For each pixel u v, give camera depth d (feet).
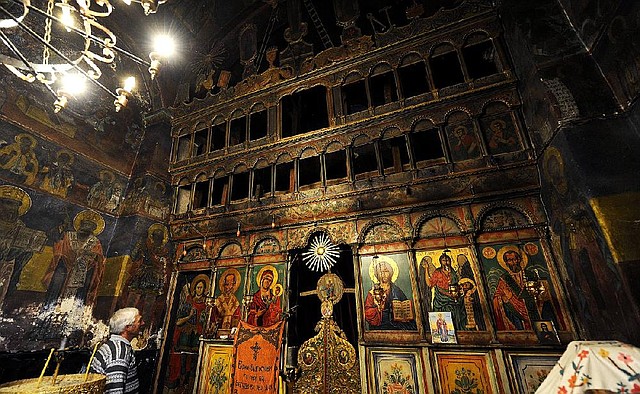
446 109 21.29
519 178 18.03
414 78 26.94
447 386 16.03
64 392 9.06
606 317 12.64
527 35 16.98
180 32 34.78
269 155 26.71
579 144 13.24
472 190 18.98
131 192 27.71
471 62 25.17
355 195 22.08
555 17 16.61
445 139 20.76
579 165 12.88
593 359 7.73
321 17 33.71
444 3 26.25
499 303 16.67
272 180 25.72
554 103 14.49
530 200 17.74
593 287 13.25
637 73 11.82
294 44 29.66
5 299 18.75
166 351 24.79
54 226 22.07
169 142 31.76
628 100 12.68
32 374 18.79
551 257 16.31
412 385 16.65
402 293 18.81
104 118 27.40
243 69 35.81
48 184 22.21
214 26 35.68
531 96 17.29
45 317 20.40
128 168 28.84
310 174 30.22
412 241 19.60
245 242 25.09
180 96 34.09
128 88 14.61
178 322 25.96
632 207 11.59
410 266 19.12
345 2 28.19
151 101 32.50
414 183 20.54
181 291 27.09
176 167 30.73
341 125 24.12
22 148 21.06
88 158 25.39
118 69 29.71
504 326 16.16
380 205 21.20
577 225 13.80
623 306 11.34
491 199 18.60
